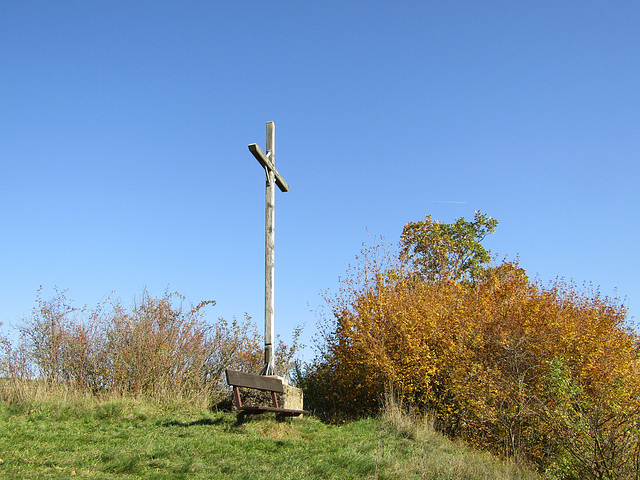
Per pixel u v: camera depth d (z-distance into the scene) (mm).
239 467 7672
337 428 11266
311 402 14781
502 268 19562
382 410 12789
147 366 12930
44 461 7207
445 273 19000
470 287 19609
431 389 13375
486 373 12852
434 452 9672
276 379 10789
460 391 12711
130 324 13602
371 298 14914
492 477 8750
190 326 14273
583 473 9078
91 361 12898
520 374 12766
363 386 14008
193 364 13703
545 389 12062
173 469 7348
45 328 12914
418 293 15562
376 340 13867
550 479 9500
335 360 15227
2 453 7398
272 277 11688
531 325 14570
